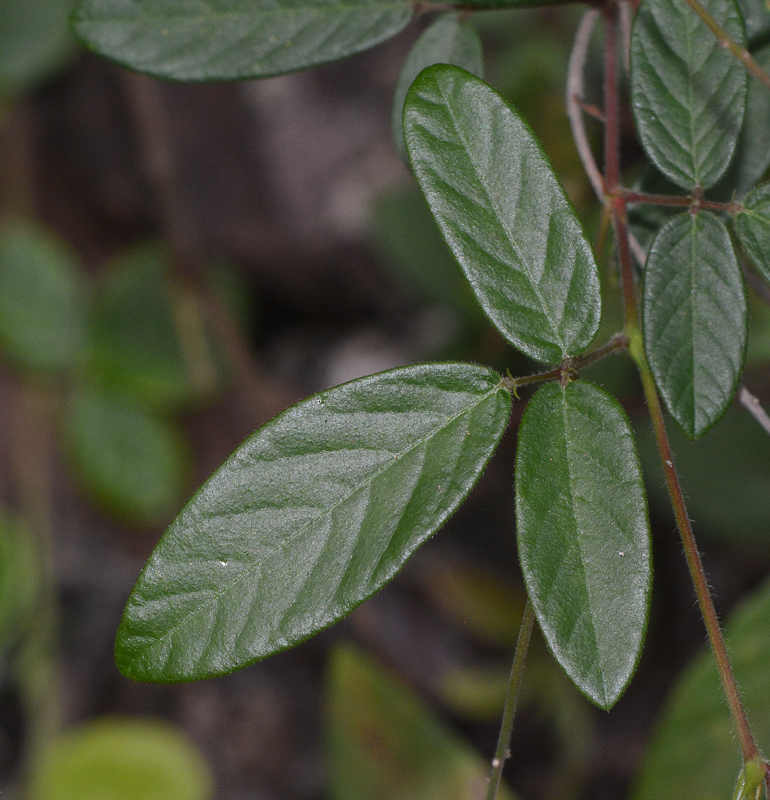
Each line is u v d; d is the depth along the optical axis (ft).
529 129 1.35
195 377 2.72
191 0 1.46
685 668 2.63
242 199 3.13
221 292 3.06
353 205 3.09
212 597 1.32
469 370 1.34
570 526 1.33
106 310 2.55
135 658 1.31
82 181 3.19
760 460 2.00
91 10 1.45
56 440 2.84
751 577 2.68
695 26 1.39
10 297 2.47
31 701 2.54
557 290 1.35
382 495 1.33
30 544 2.65
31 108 3.19
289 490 1.33
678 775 1.63
